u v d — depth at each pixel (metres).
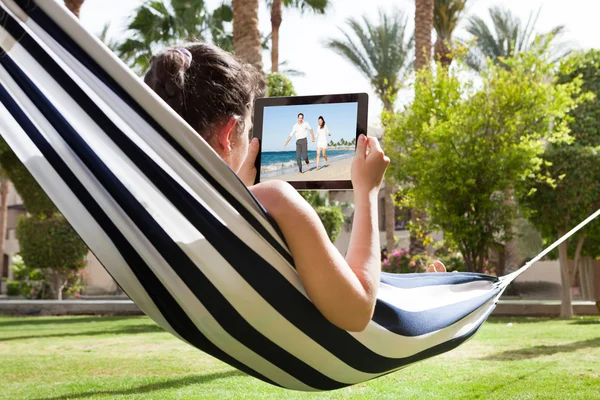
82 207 1.62
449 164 11.94
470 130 11.98
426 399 4.36
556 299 19.19
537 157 12.51
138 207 1.52
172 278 1.56
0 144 15.84
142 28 20.33
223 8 22.27
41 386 5.06
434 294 2.17
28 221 17.84
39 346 8.00
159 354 7.11
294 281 1.53
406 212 26.05
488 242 12.08
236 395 4.59
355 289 1.48
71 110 1.56
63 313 14.88
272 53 23.52
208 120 1.68
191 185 1.49
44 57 1.55
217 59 1.72
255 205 1.45
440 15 22.36
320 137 1.87
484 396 4.41
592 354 6.56
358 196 1.66
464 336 2.12
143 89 1.46
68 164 1.59
